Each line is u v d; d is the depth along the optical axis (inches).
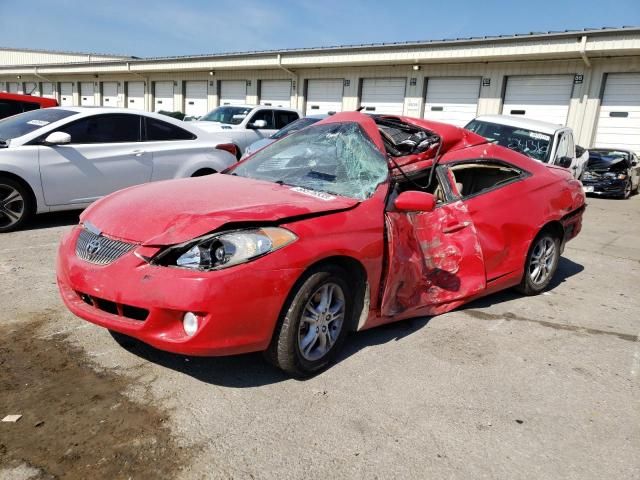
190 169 282.7
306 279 110.2
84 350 124.6
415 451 94.4
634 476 91.4
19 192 233.3
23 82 1567.4
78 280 108.9
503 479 88.6
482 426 103.7
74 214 287.1
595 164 573.6
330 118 165.8
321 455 91.7
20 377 110.8
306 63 846.5
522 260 174.2
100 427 95.3
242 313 100.8
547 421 107.1
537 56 647.8
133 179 263.6
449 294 157.4
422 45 721.0
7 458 85.4
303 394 111.3
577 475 90.8
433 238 157.8
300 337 113.2
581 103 650.8
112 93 1279.5
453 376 123.7
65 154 242.7
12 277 173.3
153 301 99.0
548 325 161.8
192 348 99.7
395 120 167.6
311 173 142.2
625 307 185.0
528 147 356.2
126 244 107.1
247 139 446.0
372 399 111.0
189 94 1099.3
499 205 167.2
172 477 83.8
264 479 84.8
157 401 105.0
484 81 717.9
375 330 148.8
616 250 288.4
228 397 108.3
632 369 134.3
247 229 104.5
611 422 108.3
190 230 102.8
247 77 983.6
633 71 617.0
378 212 128.6
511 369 129.5
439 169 162.1
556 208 184.5
